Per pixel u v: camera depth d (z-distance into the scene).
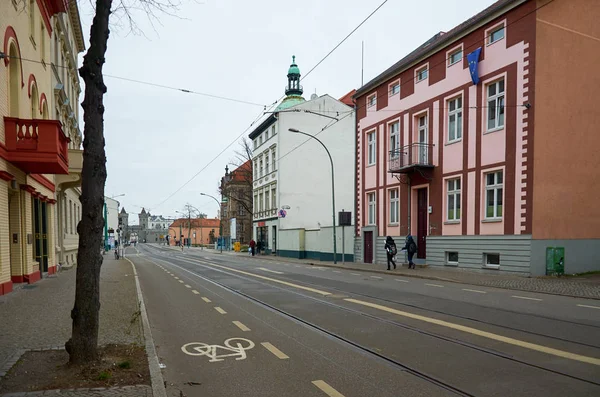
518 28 17.77
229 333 7.92
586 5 18.05
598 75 18.23
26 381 4.97
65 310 9.72
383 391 4.91
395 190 25.84
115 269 24.22
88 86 5.64
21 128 12.98
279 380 5.37
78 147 33.00
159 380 5.03
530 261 16.88
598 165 18.09
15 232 14.98
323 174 43.31
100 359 5.62
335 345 6.95
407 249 21.88
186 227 120.44
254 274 20.30
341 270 23.48
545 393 4.71
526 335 7.25
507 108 18.16
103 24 5.73
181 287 15.24
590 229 17.84
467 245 19.92
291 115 43.00
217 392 5.02
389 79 26.19
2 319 8.67
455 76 21.05
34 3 16.50
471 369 5.57
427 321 8.52
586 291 12.62
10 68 13.96
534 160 17.03
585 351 6.25
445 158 21.61
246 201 68.94
